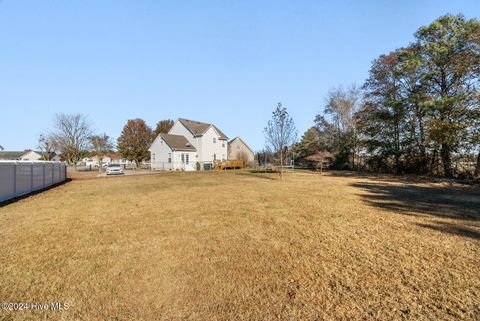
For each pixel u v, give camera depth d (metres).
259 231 5.32
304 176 21.09
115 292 3.00
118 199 9.85
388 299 2.78
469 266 3.55
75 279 3.33
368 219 6.24
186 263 3.78
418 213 6.86
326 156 31.77
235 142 50.56
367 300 2.76
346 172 26.44
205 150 40.50
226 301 2.79
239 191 11.54
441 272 3.39
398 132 22.38
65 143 46.34
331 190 11.76
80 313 2.61
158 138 39.34
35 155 65.44
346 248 4.30
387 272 3.41
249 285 3.12
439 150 17.72
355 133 29.94
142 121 51.69
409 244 4.46
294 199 9.22
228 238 4.89
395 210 7.26
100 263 3.82
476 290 2.93
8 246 4.59
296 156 40.62
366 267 3.57
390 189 12.11
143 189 13.00
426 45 17.75
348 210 7.29
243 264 3.72
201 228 5.59
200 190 12.09
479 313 2.50
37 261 3.91
